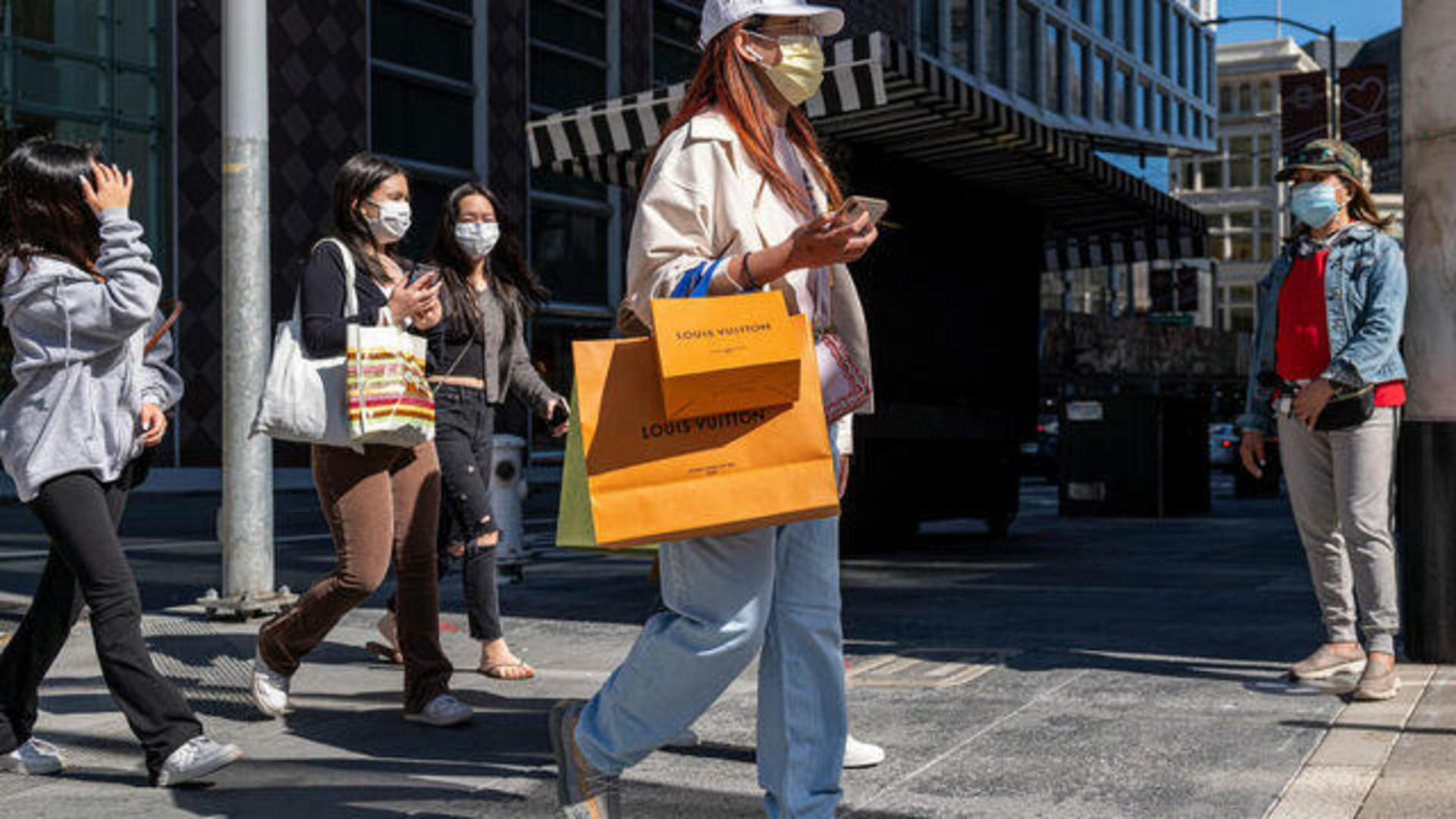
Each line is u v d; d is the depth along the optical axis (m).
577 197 29.19
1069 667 4.43
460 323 4.28
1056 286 47.94
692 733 3.43
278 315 23.48
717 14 2.37
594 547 2.24
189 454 22.17
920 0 39.03
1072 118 47.34
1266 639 4.98
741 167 2.30
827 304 2.42
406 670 3.76
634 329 2.40
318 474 3.59
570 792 2.33
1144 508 13.09
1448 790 2.81
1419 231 4.37
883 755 3.21
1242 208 76.06
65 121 21.31
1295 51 75.19
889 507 9.04
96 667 4.51
